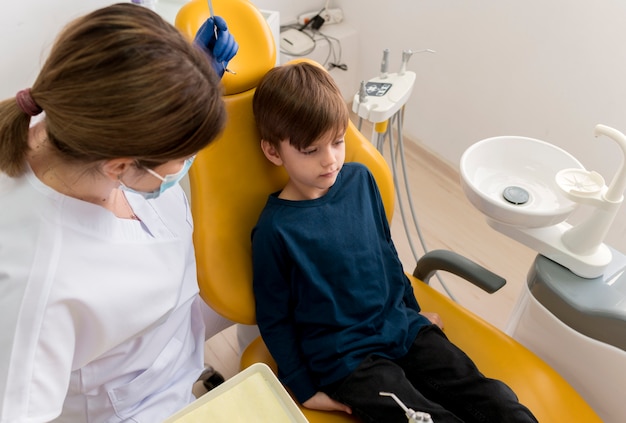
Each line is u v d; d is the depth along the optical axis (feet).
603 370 3.38
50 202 2.17
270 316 3.34
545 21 5.30
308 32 7.51
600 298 3.21
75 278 2.21
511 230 3.51
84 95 1.77
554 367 3.74
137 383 2.85
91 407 2.81
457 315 3.85
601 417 3.64
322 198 3.47
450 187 7.21
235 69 3.23
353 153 3.81
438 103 7.01
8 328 2.03
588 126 5.44
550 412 3.25
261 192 3.55
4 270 2.05
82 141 1.88
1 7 4.11
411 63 7.10
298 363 3.28
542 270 3.43
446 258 3.81
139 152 1.92
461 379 3.24
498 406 3.07
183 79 1.82
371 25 7.42
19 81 4.51
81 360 2.49
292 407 1.96
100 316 2.32
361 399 3.08
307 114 3.07
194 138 1.97
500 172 3.80
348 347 3.26
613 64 4.94
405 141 7.78
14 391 2.05
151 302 2.61
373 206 3.74
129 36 1.74
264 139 3.35
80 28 1.78
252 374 2.06
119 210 2.64
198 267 3.22
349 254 3.42
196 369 3.36
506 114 6.21
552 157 3.65
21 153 2.08
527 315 3.75
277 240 3.29
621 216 5.50
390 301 3.61
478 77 6.30
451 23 6.26
